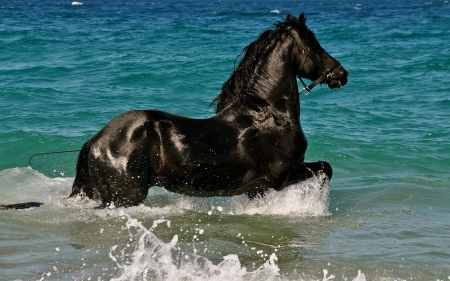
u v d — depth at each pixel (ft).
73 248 24.89
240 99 29.50
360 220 29.84
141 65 78.13
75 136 44.93
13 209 29.45
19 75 70.38
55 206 29.96
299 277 22.47
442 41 113.39
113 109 53.67
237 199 32.42
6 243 25.20
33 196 32.68
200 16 198.18
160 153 28.09
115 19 172.35
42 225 27.63
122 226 27.61
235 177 29.30
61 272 22.30
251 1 442.09
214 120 29.30
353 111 55.42
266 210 31.24
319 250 25.49
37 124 47.85
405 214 30.89
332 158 41.63
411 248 25.72
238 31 130.21
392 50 99.55
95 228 27.32
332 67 30.25
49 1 350.43
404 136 47.16
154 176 28.45
